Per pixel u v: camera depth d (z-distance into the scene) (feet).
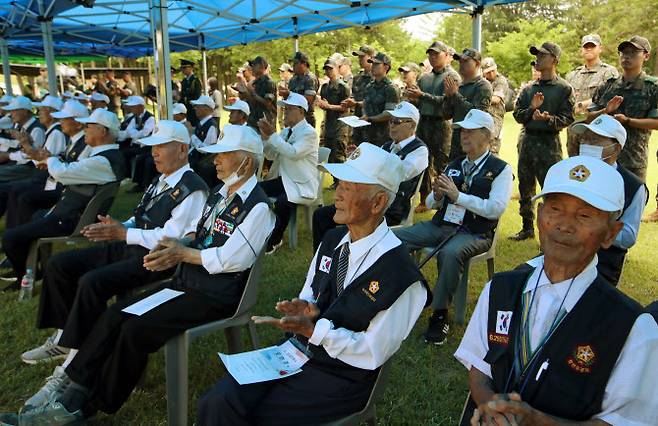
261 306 12.14
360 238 6.32
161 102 15.74
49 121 20.11
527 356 4.51
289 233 16.67
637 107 15.12
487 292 4.98
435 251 10.92
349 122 16.03
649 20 78.43
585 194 4.14
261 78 26.55
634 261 14.90
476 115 11.72
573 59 79.20
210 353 10.16
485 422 4.54
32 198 15.30
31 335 10.94
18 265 12.85
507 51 78.79
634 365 4.05
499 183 11.49
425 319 11.76
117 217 20.16
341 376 5.94
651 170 28.22
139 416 8.30
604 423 4.11
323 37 95.91
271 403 5.90
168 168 9.96
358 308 5.85
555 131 16.06
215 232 8.41
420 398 8.79
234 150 8.24
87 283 8.65
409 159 13.56
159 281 9.60
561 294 4.47
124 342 7.32
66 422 7.35
